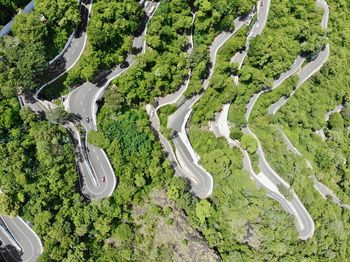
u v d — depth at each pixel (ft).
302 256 476.95
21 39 379.76
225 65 481.05
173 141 483.10
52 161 392.88
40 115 413.80
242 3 469.16
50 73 410.93
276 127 523.29
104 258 412.16
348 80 563.48
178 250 441.68
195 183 481.46
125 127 449.89
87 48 418.31
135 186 439.63
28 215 387.34
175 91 477.77
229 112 503.20
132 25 428.97
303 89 542.57
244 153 498.69
